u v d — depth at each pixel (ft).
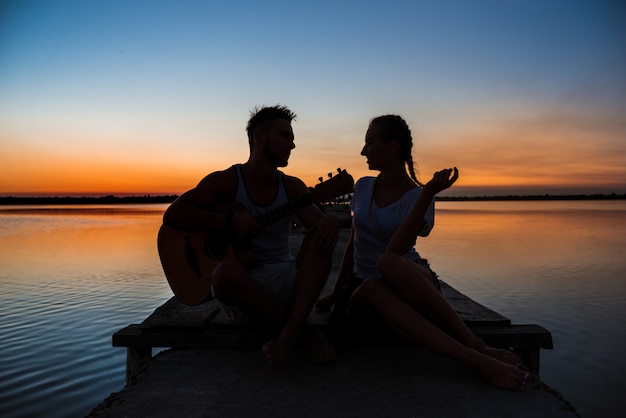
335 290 9.11
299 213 7.79
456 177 6.79
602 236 76.38
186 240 7.76
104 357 15.37
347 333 7.75
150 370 6.98
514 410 5.61
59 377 13.64
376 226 7.84
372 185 8.30
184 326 8.08
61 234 83.15
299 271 7.27
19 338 17.52
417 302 6.86
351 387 6.31
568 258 44.98
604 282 30.91
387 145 7.85
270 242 7.86
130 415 5.53
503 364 6.29
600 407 11.89
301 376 6.72
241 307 7.30
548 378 13.98
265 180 7.84
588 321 20.74
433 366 7.07
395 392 6.15
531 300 25.34
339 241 29.71
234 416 5.50
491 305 24.20
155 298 25.18
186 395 6.10
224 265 7.08
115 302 24.20
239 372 6.88
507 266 39.14
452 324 6.84
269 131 7.50
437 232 88.07
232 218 7.39
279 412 5.59
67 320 20.33
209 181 7.77
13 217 192.34
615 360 15.51
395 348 7.89
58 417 11.00
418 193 7.68
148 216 205.77
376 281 7.14
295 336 7.01
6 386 12.96
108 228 104.99
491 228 102.47
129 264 40.16
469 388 6.25
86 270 36.24
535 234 81.61
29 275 33.63
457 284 30.42
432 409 5.64
